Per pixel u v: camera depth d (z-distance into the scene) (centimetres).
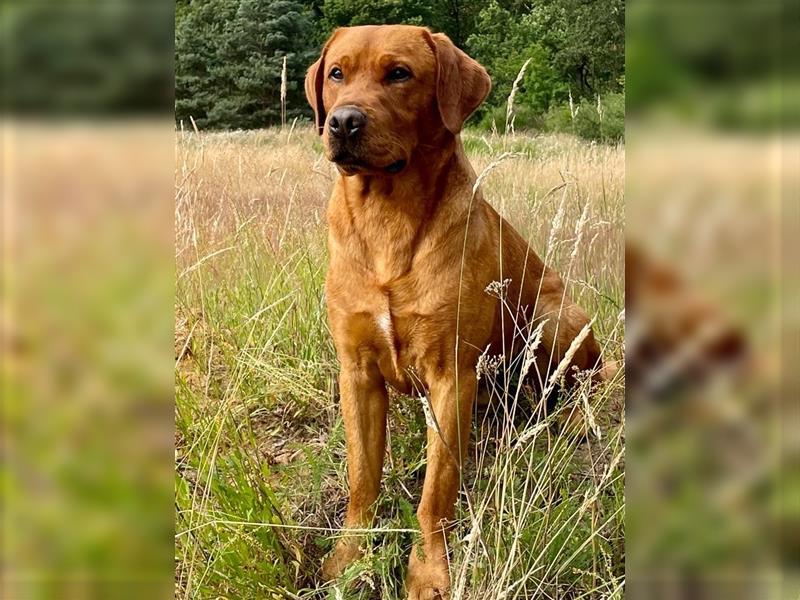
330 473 305
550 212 496
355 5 3675
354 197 271
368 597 244
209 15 2531
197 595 199
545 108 1973
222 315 378
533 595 209
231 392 302
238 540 219
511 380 338
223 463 247
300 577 242
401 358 274
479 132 1084
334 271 277
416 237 264
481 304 274
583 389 226
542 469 263
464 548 215
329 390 341
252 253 437
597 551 229
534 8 2625
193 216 409
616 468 248
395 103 262
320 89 301
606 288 387
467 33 3891
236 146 780
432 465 263
